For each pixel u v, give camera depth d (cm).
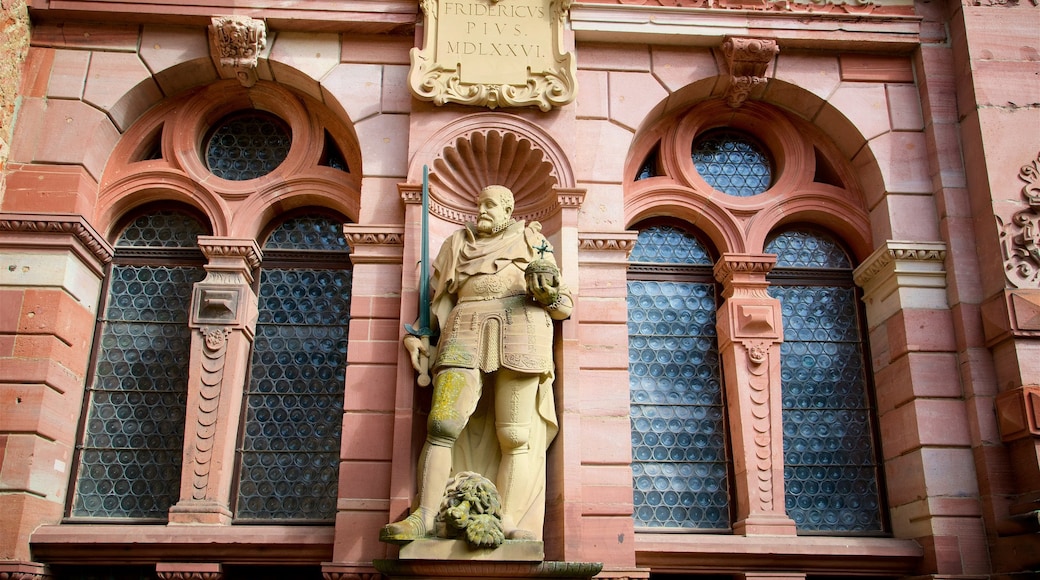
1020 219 672
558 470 596
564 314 597
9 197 667
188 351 696
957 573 620
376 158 695
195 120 745
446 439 552
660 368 720
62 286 651
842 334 739
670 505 682
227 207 720
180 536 615
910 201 716
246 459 672
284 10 721
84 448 666
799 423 712
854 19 749
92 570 628
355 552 588
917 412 658
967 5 737
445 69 695
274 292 720
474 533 519
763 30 741
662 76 738
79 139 689
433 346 612
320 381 696
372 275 660
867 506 693
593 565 533
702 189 748
